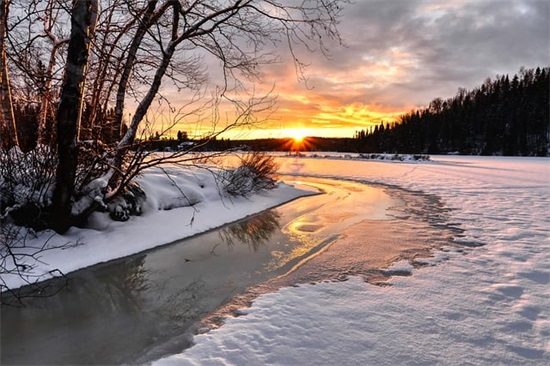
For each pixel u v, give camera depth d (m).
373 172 23.09
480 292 4.16
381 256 5.66
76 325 3.77
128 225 6.68
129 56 6.06
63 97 5.02
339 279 4.73
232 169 11.10
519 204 10.41
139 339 3.48
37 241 5.43
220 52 6.41
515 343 3.09
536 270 4.85
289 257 5.89
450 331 3.30
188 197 8.74
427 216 8.90
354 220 8.65
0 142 5.63
